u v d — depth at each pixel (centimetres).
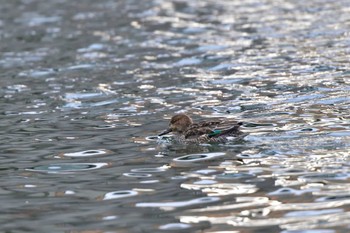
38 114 2034
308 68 2427
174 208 1254
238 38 3053
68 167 1530
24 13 4019
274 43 2900
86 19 3753
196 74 2464
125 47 3017
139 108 2050
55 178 1461
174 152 1600
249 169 1441
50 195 1359
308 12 3581
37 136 1797
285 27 3225
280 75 2358
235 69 2497
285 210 1216
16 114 2044
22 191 1389
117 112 2017
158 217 1216
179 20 3584
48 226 1202
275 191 1306
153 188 1366
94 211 1261
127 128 1838
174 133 1720
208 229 1155
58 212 1266
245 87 2231
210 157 1544
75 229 1184
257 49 2809
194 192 1329
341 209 1203
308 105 1952
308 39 2928
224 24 3403
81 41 3192
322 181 1341
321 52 2666
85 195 1348
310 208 1217
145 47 2992
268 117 1853
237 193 1309
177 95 2183
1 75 2612
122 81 2422
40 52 3009
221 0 4191
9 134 1827
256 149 1573
